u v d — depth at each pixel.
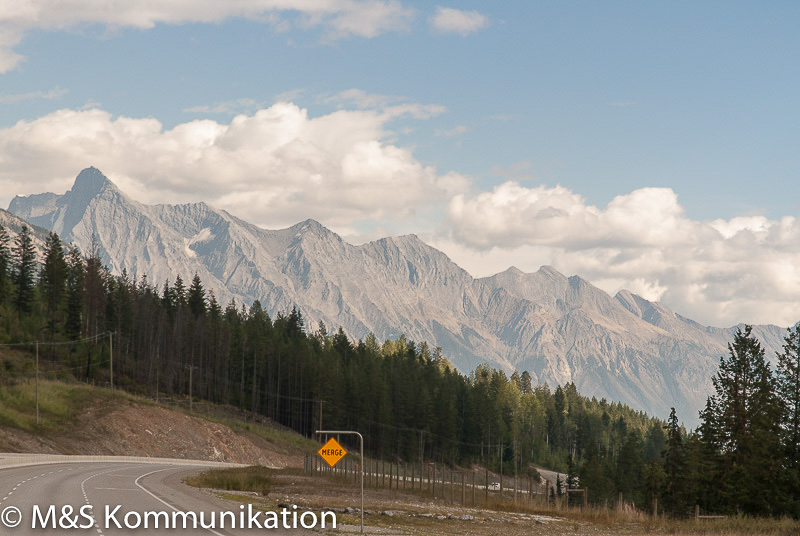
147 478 74.06
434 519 54.75
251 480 78.56
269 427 187.62
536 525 57.12
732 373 86.88
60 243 183.12
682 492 91.75
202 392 193.50
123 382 179.00
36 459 92.00
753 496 76.25
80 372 171.62
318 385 192.12
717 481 83.62
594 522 65.38
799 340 80.50
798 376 79.75
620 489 153.00
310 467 124.75
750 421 82.19
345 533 38.56
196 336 199.00
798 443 78.94
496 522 57.12
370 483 102.12
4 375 152.00
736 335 88.00
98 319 186.62
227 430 158.88
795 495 75.69
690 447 96.62
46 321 187.00
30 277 187.62
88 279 178.50
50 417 129.12
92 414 137.12
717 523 61.66
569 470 163.00
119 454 128.12
